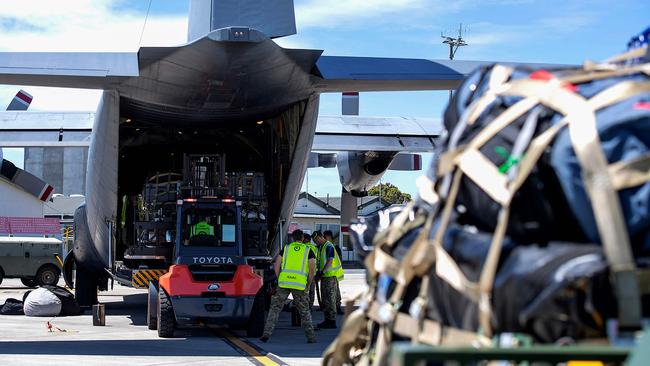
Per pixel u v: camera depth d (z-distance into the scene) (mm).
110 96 12867
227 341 11742
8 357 9680
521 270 2475
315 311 17359
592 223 2439
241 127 15375
